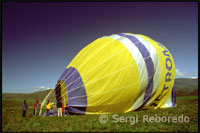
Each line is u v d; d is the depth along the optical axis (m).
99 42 13.41
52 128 7.90
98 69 11.48
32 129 7.82
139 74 12.22
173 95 16.23
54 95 12.61
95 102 11.33
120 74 11.58
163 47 15.52
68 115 11.40
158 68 13.59
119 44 12.75
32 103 24.88
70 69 12.35
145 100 13.15
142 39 14.22
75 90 11.35
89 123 8.71
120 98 11.76
